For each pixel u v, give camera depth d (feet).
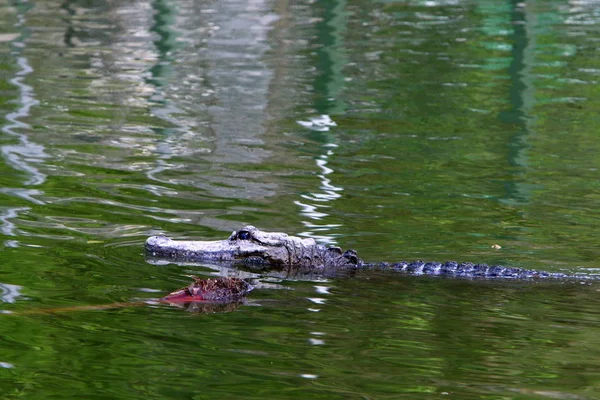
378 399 55.93
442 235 98.73
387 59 188.34
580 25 221.46
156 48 195.62
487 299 78.89
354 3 248.52
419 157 130.11
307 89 165.99
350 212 105.40
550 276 85.87
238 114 149.07
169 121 143.64
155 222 98.07
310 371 60.44
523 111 156.15
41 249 86.79
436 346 66.33
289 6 242.37
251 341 66.08
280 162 125.29
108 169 117.50
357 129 143.13
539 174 123.24
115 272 81.66
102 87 163.73
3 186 107.55
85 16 227.61
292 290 81.15
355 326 70.54
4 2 243.81
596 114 154.10
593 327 71.46
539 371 61.46
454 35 210.79
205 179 115.44
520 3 248.73
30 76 169.48
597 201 112.06
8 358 61.26
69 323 68.23
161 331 67.46
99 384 57.47
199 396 56.03
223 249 89.51
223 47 197.47
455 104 159.02
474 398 56.59
